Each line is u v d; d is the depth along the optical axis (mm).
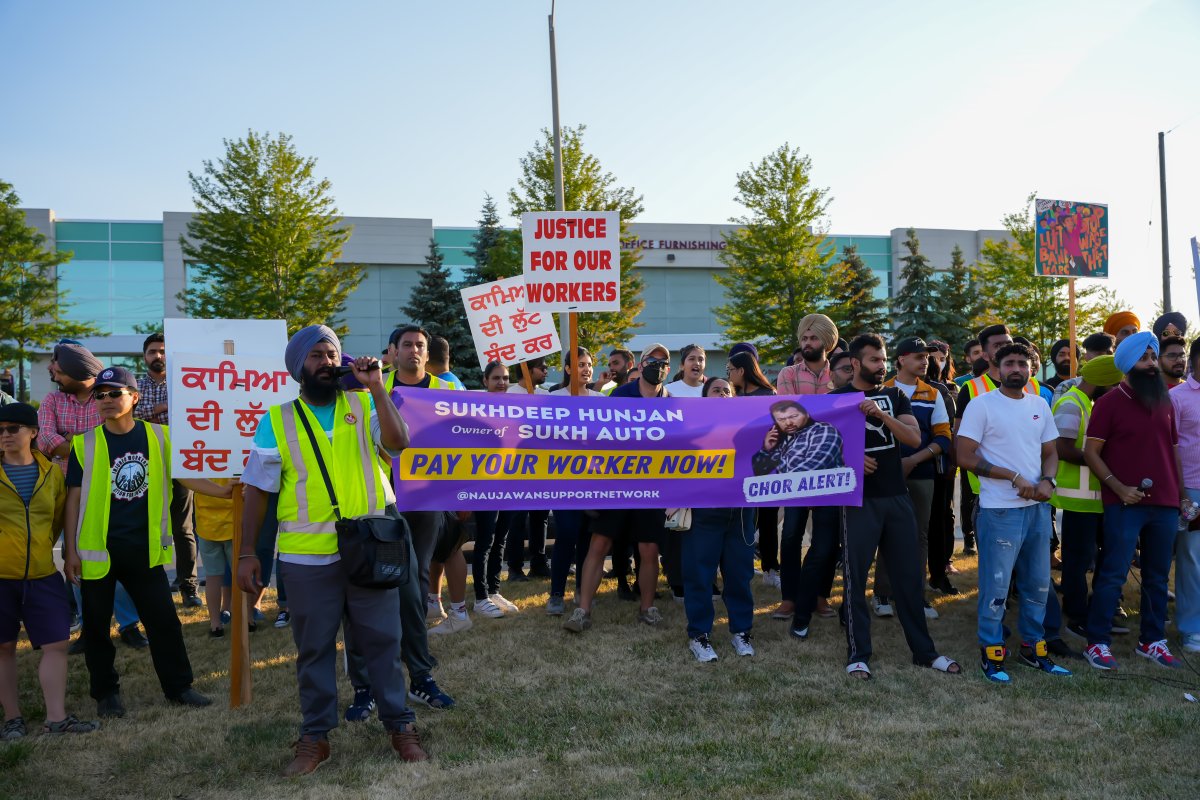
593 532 6461
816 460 5684
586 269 6602
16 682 4797
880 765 4121
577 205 23969
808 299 29484
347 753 4367
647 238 48250
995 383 7203
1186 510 5828
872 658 5871
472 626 6570
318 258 27594
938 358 8656
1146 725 4613
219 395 4992
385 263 45875
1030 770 4051
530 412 5617
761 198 28906
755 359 6906
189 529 7422
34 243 30266
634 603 7332
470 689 5230
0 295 29375
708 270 49562
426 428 5449
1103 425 5809
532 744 4434
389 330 46156
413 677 4988
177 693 5102
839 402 5719
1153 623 5801
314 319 27641
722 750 4324
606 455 5684
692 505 5738
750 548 6082
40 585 4746
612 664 5711
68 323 31109
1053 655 5949
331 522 4117
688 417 5785
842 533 5758
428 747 4406
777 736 4492
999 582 5434
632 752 4309
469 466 5512
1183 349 5973
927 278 34094
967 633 6438
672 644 6137
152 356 7766
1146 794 3805
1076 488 6273
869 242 50812
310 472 4125
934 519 7469
